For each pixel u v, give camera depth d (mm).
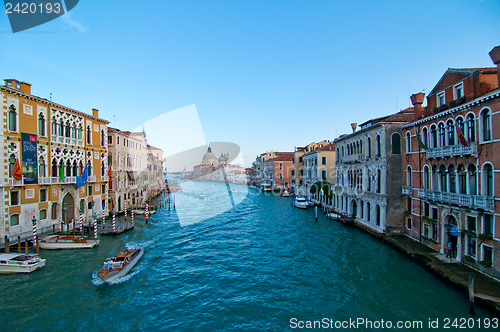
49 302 12781
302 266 17281
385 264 16469
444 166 16266
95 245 21000
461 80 14898
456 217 15141
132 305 12758
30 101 20500
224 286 14750
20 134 19500
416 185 19516
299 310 12219
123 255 17594
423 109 20062
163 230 27625
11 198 18906
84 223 26391
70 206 25156
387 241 19891
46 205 21859
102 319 11578
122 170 35438
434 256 16000
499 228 12391
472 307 11039
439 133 16828
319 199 41969
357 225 26250
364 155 25312
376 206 22969
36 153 20922
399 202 21375
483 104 13148
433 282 13727
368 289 13680
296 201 43531
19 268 15750
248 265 17766
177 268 17312
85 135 26953
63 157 23906
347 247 20391
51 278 15242
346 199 30734
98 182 29062
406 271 15250
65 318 11555
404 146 21234
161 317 11812
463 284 12172
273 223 30828
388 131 21422
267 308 12453
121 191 35188
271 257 19219
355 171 27734
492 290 11430
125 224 27359
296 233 25766
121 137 35219
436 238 17469
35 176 20766
